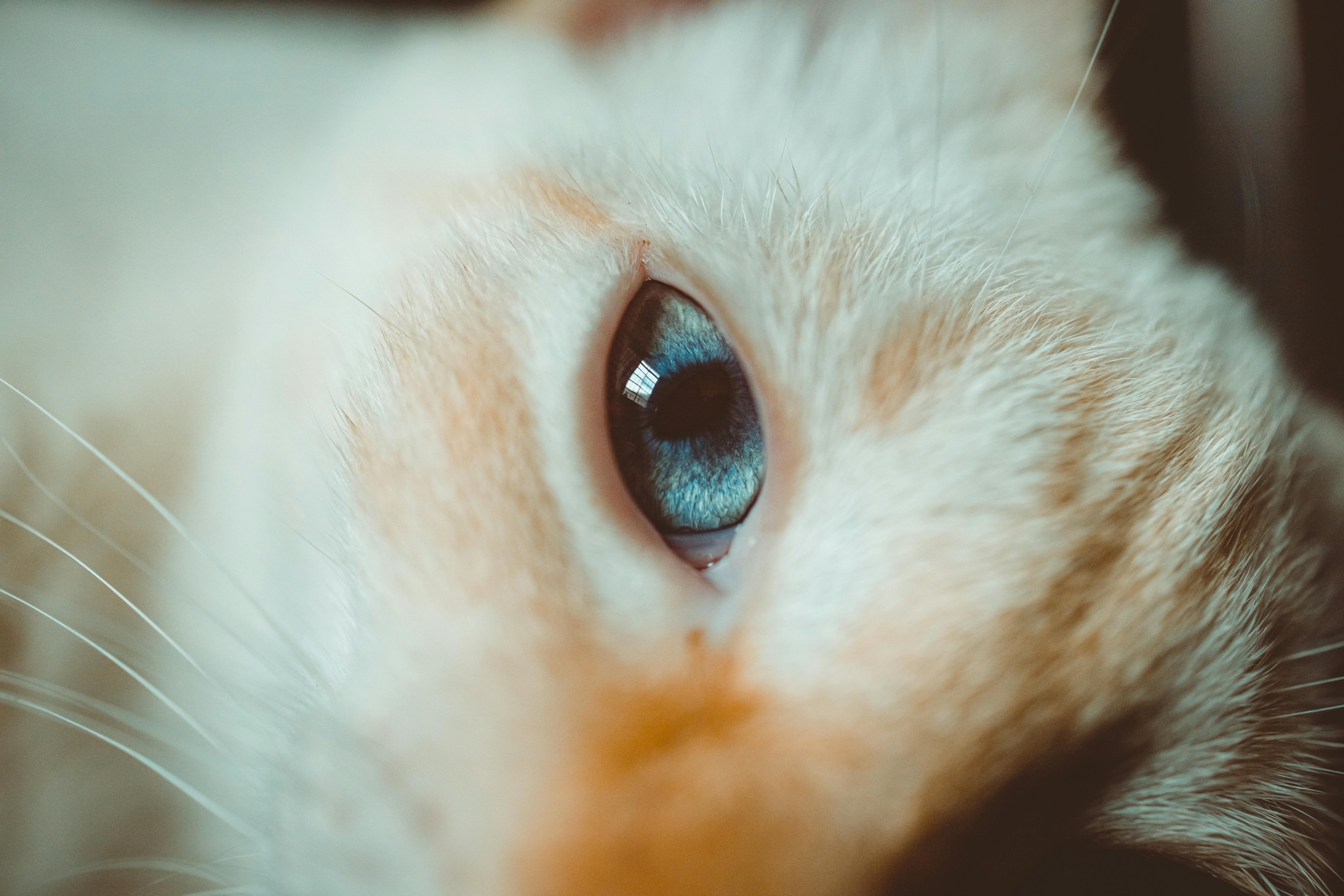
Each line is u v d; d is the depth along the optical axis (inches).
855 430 5.2
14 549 6.4
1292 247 6.9
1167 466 5.4
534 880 5.0
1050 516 5.2
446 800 5.1
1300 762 5.7
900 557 5.1
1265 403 5.9
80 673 6.4
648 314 5.4
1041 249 5.8
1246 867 5.9
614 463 5.4
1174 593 5.3
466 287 5.7
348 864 5.2
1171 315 5.9
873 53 6.4
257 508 6.3
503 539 5.3
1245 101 6.9
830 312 5.3
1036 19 6.4
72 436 6.4
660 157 6.1
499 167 6.3
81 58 7.1
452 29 7.0
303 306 6.4
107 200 6.9
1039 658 5.2
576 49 6.6
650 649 5.2
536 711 5.1
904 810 5.1
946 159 6.1
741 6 6.7
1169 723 5.4
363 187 6.5
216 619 5.8
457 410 5.5
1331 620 5.9
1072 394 5.3
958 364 5.3
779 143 6.2
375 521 5.5
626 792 5.0
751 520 5.4
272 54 7.2
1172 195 6.8
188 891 6.4
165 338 6.6
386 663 5.3
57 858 6.3
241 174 6.9
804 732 5.1
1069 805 5.5
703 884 4.9
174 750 6.3
